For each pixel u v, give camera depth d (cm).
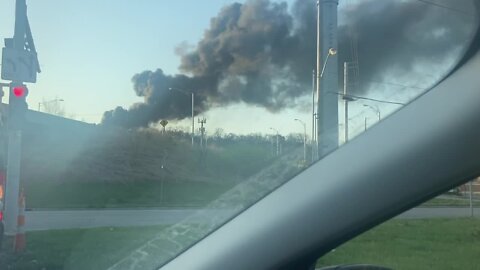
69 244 1006
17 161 1064
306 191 228
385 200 213
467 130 206
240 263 233
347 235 218
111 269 326
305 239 223
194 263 246
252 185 249
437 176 208
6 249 951
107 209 2314
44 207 2536
